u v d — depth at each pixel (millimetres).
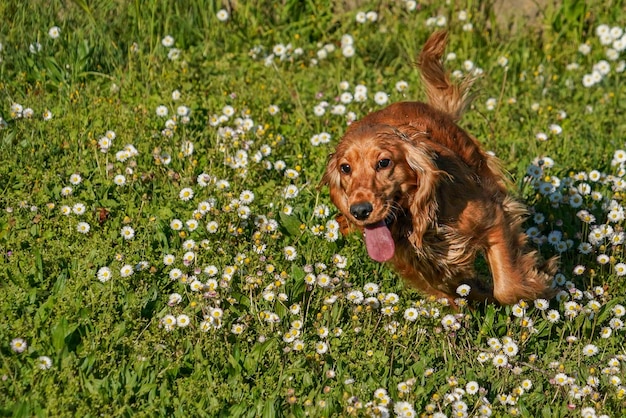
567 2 11555
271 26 11469
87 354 6141
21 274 6992
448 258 7020
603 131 9930
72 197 7883
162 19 10953
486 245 7152
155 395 5996
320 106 9414
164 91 9727
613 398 6258
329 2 11711
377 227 6629
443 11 11711
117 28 10703
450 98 8695
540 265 7504
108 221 7672
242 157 8438
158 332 6406
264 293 6812
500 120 9883
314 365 6348
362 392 6074
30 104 9398
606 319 7227
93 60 10320
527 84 10789
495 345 6570
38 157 8477
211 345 6418
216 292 6707
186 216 7836
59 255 7242
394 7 11727
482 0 11727
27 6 10516
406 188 6648
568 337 6809
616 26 11570
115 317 6547
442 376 6406
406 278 7324
